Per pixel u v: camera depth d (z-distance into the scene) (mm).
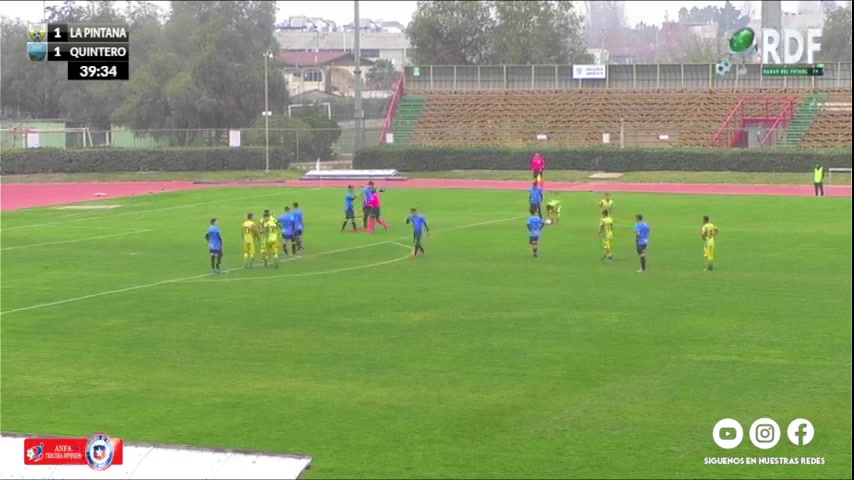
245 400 21172
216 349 25625
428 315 29328
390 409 20375
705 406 20203
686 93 93000
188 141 96875
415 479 16625
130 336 27188
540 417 19688
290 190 73875
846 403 20266
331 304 31188
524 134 93125
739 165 79375
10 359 24797
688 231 47562
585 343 25562
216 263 37781
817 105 87875
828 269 36281
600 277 35375
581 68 96500
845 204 59312
